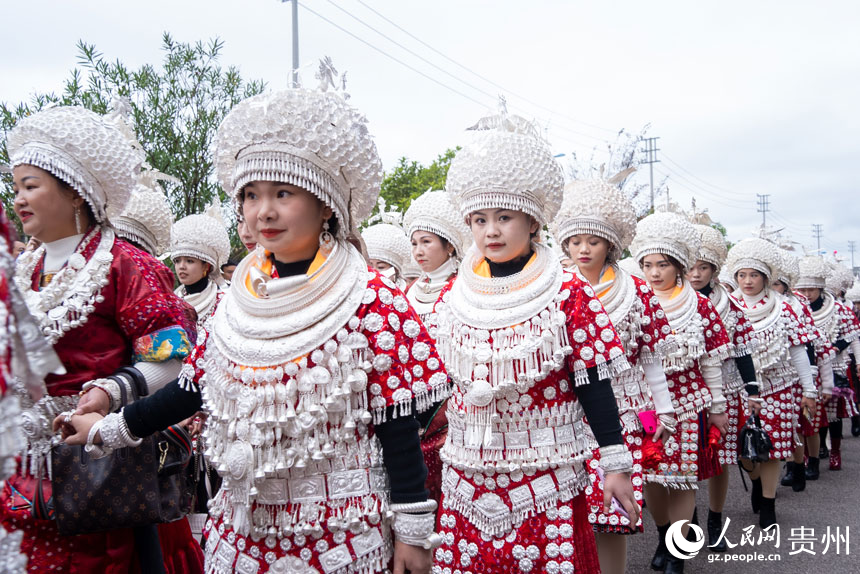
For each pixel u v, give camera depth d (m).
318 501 2.18
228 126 2.29
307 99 2.23
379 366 2.19
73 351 2.75
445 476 3.34
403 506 2.21
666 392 4.32
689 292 5.39
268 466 2.15
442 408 4.07
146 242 4.15
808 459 8.54
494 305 3.20
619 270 4.43
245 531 2.19
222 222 5.68
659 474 5.00
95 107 7.23
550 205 3.31
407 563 2.20
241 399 2.18
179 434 2.86
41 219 2.77
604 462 3.01
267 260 2.44
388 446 2.23
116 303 2.80
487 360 3.14
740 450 5.95
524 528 3.10
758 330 7.00
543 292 3.13
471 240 5.31
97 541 2.82
